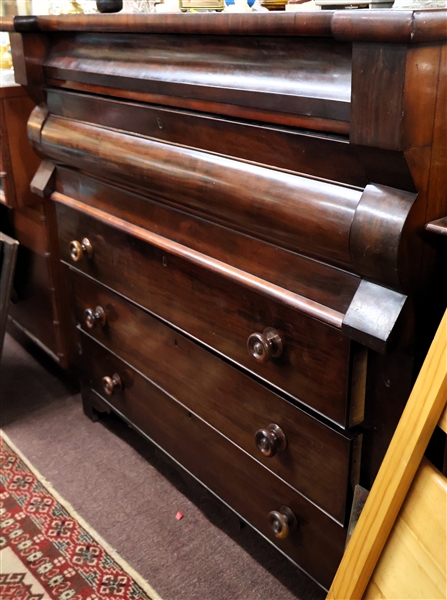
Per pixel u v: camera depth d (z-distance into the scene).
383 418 1.00
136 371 1.57
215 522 1.53
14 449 1.81
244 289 1.12
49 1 1.86
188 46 1.08
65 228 1.67
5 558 1.44
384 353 0.86
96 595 1.34
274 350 1.09
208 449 1.39
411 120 0.75
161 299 1.37
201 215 1.14
